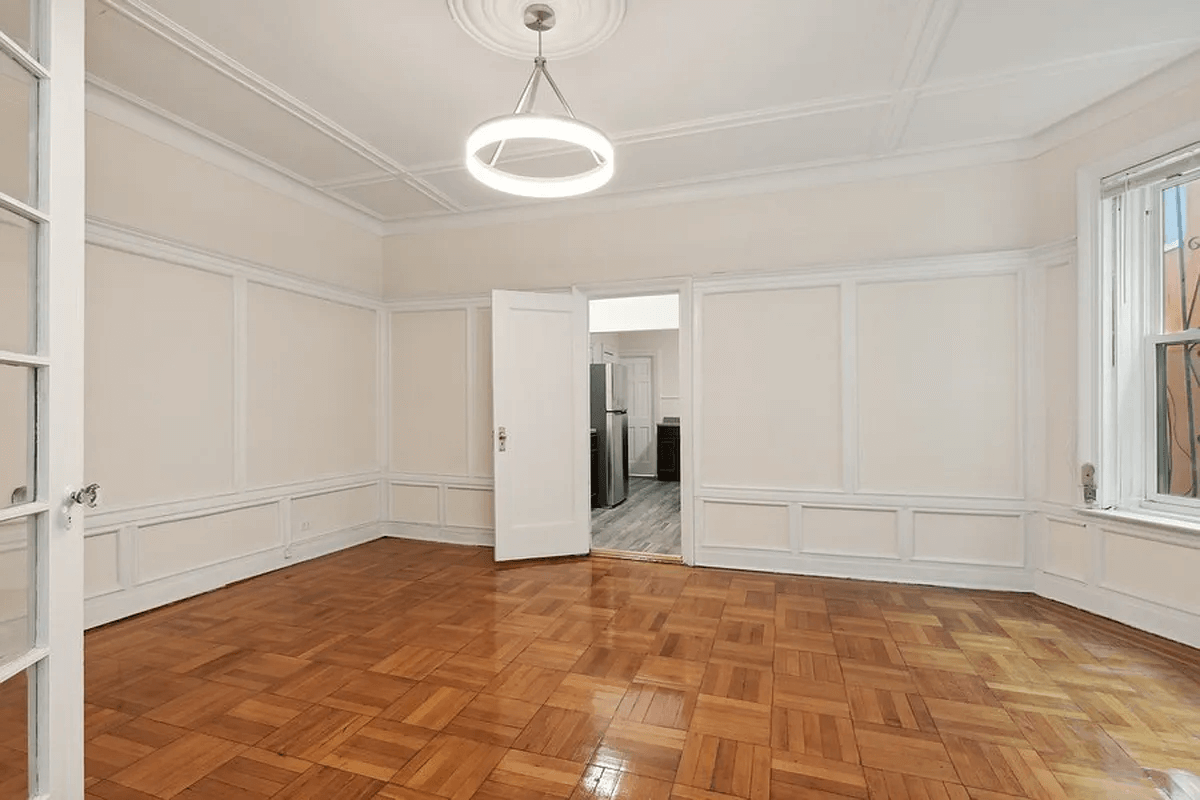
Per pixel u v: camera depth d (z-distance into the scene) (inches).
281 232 179.0
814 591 156.3
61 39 53.6
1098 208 134.0
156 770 78.9
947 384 161.0
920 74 125.1
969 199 159.5
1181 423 125.6
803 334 173.8
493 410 189.5
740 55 118.9
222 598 150.0
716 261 182.1
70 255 54.5
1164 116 124.3
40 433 52.1
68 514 54.1
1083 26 109.4
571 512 195.5
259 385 172.1
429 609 142.2
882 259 165.5
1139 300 131.5
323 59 120.1
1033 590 153.6
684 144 157.4
